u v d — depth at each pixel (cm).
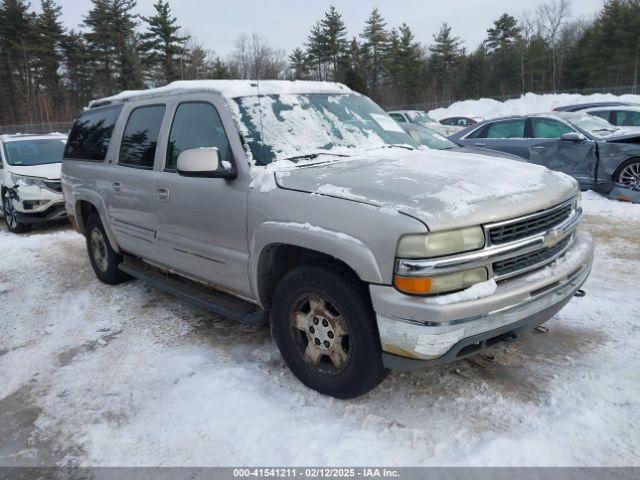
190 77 5434
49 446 309
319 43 5841
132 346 430
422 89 5994
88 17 5228
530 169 358
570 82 5625
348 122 427
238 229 358
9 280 655
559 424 289
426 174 323
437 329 264
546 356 367
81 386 373
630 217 775
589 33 5397
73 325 487
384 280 274
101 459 292
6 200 985
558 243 327
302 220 309
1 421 341
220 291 429
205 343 424
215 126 389
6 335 480
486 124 1065
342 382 314
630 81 5016
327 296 309
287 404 325
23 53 5097
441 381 342
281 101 406
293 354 341
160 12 5169
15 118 5291
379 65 6131
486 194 294
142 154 469
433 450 275
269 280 357
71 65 5450
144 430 313
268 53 6750
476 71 5944
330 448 278
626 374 336
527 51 5784
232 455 283
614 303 453
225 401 328
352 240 283
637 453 265
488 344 294
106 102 565
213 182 377
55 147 1095
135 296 553
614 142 882
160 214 437
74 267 691
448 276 269
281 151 371
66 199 625
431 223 264
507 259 287
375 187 301
